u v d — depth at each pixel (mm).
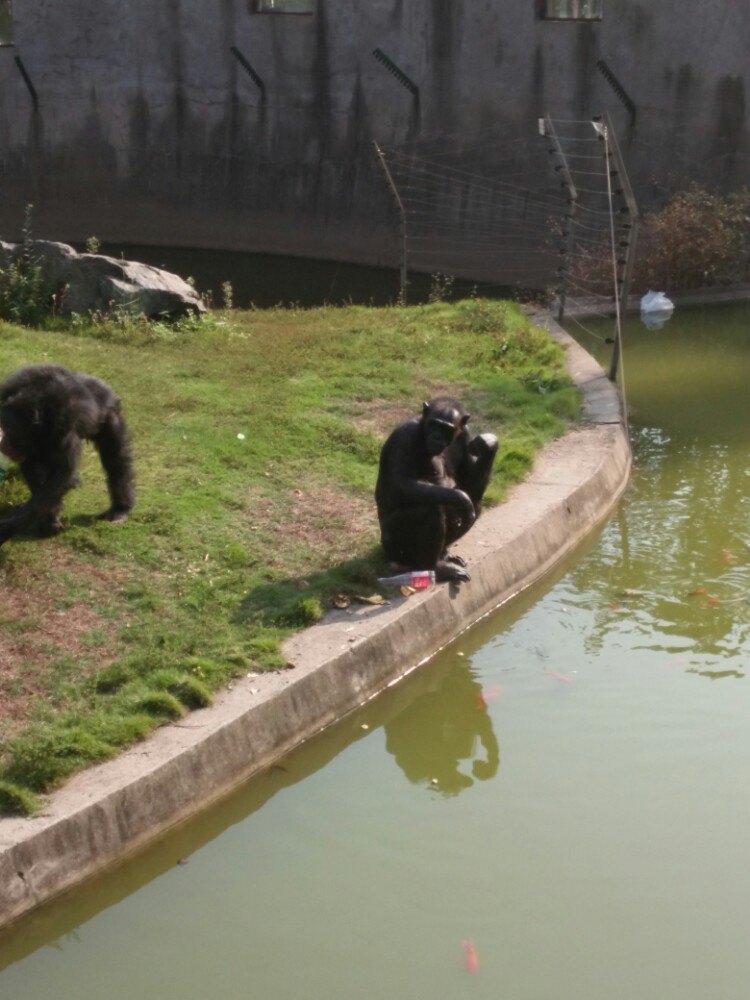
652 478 10578
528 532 9188
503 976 6699
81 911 6941
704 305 16500
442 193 20859
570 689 8195
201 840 7301
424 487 8328
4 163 24547
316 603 8250
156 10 22781
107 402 8648
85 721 7352
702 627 8727
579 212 19469
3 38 24000
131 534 8734
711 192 19031
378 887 7062
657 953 6785
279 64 22000
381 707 8094
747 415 11828
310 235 22438
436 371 11750
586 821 7359
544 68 19656
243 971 6730
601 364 13156
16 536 8586
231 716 7500
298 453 9945
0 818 6910
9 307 12680
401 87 20906
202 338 12359
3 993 6656
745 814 7383
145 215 24000
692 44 18703
